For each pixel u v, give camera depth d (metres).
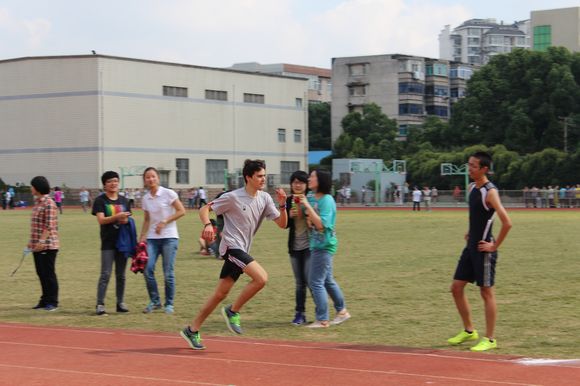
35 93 63.97
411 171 75.00
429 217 42.50
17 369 7.75
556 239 24.70
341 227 32.81
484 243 8.63
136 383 7.14
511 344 9.05
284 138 76.12
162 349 8.82
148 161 65.56
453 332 9.90
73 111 62.94
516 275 15.48
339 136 87.06
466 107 77.88
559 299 12.46
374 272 16.45
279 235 28.16
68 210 56.19
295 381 7.18
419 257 19.59
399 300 12.61
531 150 72.69
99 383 7.16
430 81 95.81
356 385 7.02
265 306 12.25
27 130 64.31
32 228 12.14
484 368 7.71
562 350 8.71
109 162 62.91
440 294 13.20
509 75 75.88
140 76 65.06
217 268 17.81
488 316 8.79
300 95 77.38
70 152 63.03
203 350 8.72
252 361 8.10
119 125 63.66
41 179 12.03
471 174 8.69
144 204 11.83
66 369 7.73
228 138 71.50
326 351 8.66
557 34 94.81
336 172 70.62
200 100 69.31
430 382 7.10
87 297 13.48
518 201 59.66
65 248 23.25
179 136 67.75
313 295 10.41
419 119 94.69
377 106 85.44
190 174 68.62
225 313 8.75
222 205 8.62
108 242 11.70
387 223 35.94
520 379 7.20
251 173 8.60
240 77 72.38
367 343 9.26
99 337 9.67
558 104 72.12
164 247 11.78
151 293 11.88
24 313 11.85
